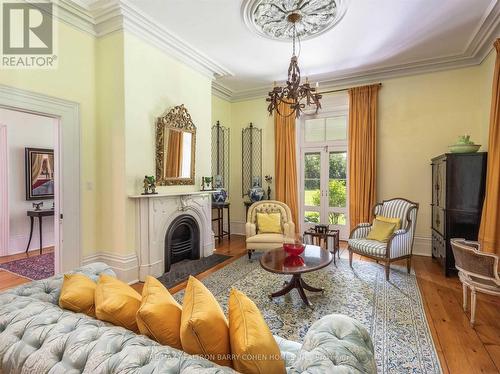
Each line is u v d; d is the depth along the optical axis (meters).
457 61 4.26
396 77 4.72
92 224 3.43
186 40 3.79
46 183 4.95
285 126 5.53
